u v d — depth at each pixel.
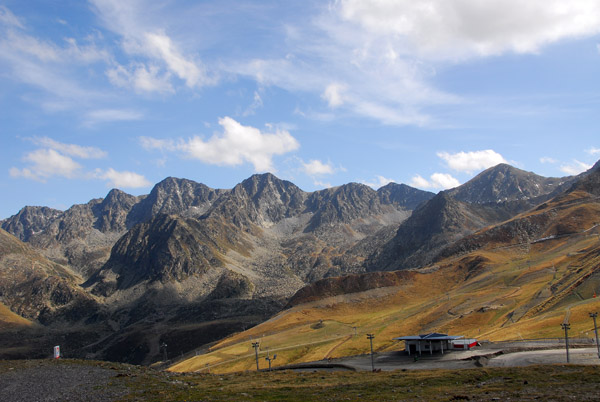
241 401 68.12
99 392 74.94
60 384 79.50
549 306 184.62
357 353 199.50
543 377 75.38
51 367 92.38
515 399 60.19
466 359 109.69
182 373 104.50
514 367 87.56
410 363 114.06
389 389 75.56
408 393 71.00
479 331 189.62
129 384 80.69
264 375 100.81
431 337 126.06
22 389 76.62
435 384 78.06
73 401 70.31
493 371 85.31
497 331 163.00
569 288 194.38
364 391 74.75
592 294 176.50
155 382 83.44
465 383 77.88
